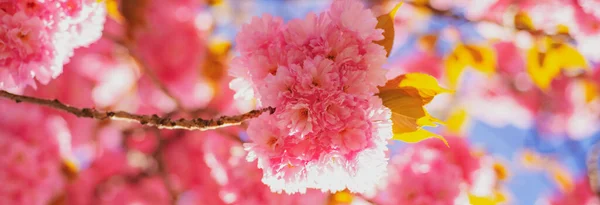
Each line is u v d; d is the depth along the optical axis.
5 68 0.85
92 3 0.88
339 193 1.17
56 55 0.87
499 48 1.91
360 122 0.81
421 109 0.85
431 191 1.26
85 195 1.42
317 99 0.81
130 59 1.58
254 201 1.22
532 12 1.33
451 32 1.53
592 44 1.22
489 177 1.38
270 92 0.81
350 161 0.81
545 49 1.31
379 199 1.25
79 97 1.52
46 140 1.23
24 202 1.18
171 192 1.54
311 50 0.82
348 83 0.81
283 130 0.81
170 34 1.55
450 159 1.36
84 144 1.53
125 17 1.49
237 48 0.83
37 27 0.85
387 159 0.82
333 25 0.82
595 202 2.01
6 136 1.19
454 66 1.51
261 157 0.82
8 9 0.85
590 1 1.19
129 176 1.55
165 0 1.54
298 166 0.81
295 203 1.21
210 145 1.33
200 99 1.60
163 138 1.59
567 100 2.15
